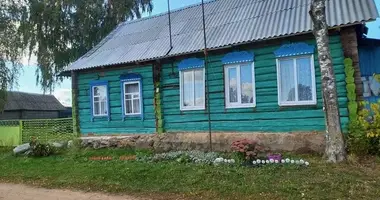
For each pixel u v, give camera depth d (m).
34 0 25.48
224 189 7.14
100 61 15.13
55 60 26.27
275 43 10.98
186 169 8.80
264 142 10.57
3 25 23.89
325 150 9.01
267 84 11.19
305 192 6.50
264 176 7.61
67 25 26.42
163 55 12.96
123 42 16.19
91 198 7.51
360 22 9.33
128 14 27.64
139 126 14.16
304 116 10.52
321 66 8.56
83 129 15.85
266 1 12.98
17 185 9.42
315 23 8.60
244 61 11.58
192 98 12.87
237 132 11.61
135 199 7.22
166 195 7.31
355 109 9.59
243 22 12.35
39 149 12.96
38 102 40.66
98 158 11.52
